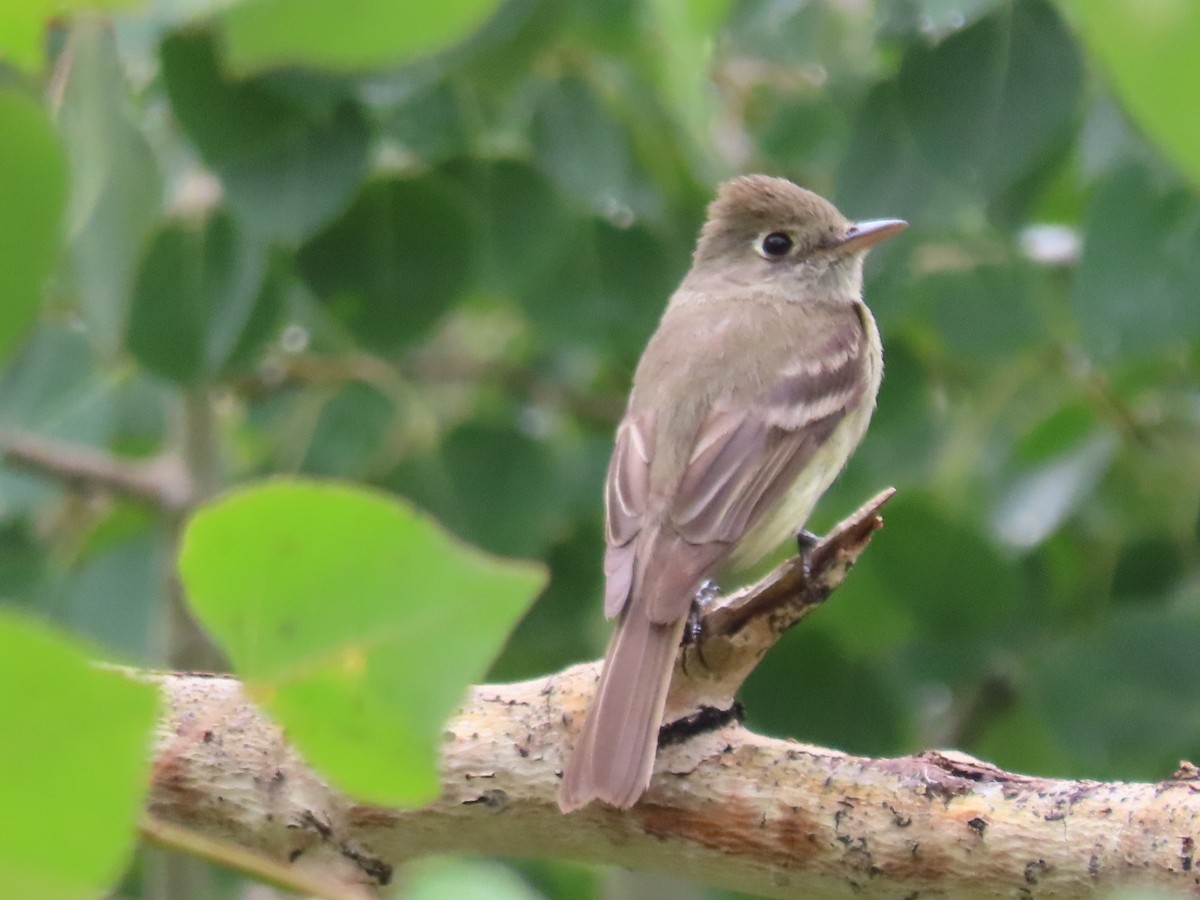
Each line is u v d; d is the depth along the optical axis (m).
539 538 9.96
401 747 3.08
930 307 10.38
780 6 9.02
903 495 9.93
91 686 2.58
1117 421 10.39
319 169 8.36
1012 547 10.07
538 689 6.14
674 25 3.39
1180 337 8.27
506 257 9.53
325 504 2.93
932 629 9.96
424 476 10.03
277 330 9.44
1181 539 10.23
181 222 8.90
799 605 6.04
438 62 8.05
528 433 10.05
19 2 2.68
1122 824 5.49
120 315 6.27
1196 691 9.13
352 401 10.58
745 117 11.09
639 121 9.96
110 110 4.79
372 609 3.00
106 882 2.62
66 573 10.16
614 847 6.06
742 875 5.96
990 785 5.71
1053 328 10.57
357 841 5.95
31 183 2.78
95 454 10.27
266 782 5.86
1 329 2.79
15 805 2.60
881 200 8.80
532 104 9.65
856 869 5.78
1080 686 9.23
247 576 2.97
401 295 9.21
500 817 6.01
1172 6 2.30
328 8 2.54
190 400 10.36
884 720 9.54
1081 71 8.03
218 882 10.44
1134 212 8.30
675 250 10.41
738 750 5.95
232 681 6.00
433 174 9.30
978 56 8.10
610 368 11.26
